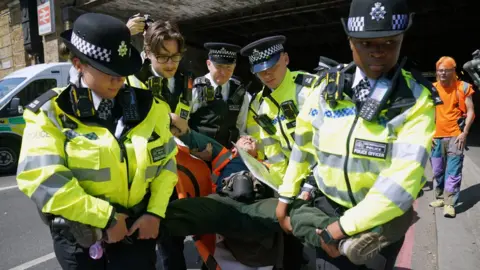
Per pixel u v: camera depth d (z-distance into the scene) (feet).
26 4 40.68
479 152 23.18
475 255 10.53
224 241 8.77
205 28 43.86
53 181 5.17
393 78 5.12
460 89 13.61
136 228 5.87
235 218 7.92
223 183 8.77
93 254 5.67
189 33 45.62
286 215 6.52
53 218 5.69
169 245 9.12
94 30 5.32
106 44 5.34
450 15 39.55
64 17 37.27
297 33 49.24
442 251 10.87
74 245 5.79
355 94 5.43
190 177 9.18
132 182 5.83
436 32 46.91
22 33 44.91
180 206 7.61
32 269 11.35
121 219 5.58
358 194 5.47
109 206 5.42
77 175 5.53
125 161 5.74
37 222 15.26
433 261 10.65
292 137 9.03
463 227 12.52
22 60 45.96
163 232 7.00
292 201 6.51
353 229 5.01
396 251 5.82
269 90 9.67
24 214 16.25
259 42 8.88
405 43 52.08
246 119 10.99
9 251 12.57
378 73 5.27
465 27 43.93
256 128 10.69
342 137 5.41
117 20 5.63
